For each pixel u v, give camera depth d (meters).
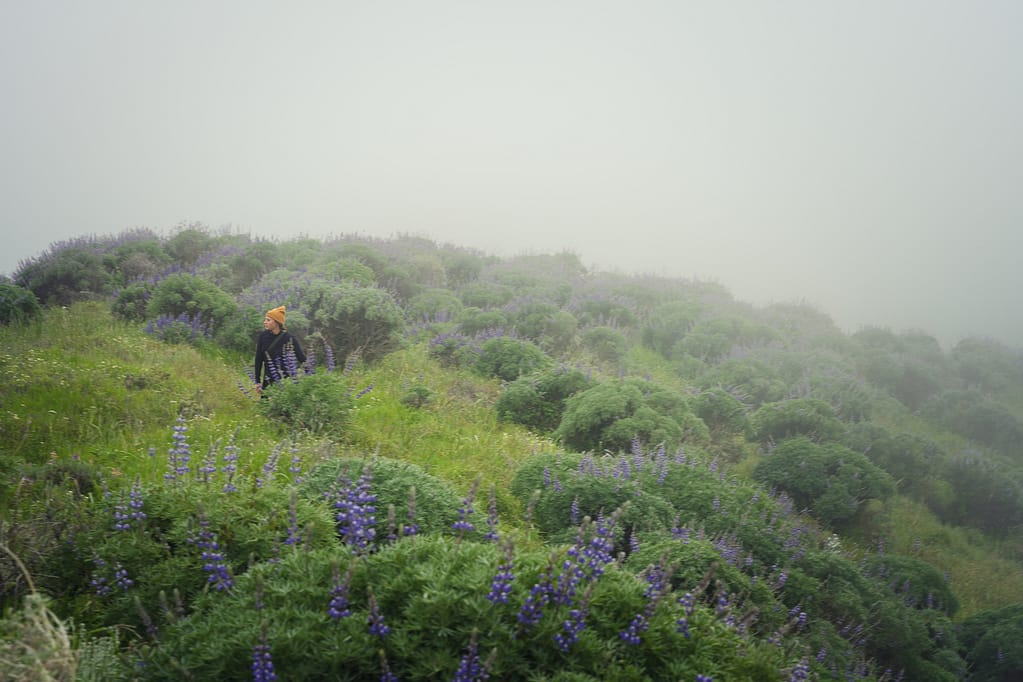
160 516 5.56
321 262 19.84
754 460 13.30
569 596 4.10
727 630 4.55
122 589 4.95
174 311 13.99
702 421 12.44
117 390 9.38
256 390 10.32
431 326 17.08
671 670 3.97
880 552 10.09
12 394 8.81
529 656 3.85
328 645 3.73
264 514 5.47
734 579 6.29
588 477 7.85
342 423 9.30
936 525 13.02
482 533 6.00
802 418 14.41
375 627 3.77
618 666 3.89
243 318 13.60
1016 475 15.34
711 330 22.27
